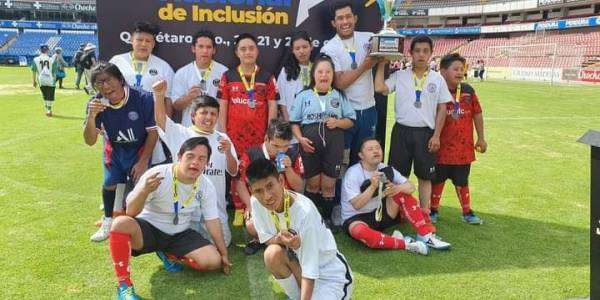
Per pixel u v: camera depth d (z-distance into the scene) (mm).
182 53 4809
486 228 4426
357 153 4652
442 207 5121
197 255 3289
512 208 5055
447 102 4379
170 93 4531
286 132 3748
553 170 6785
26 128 9414
